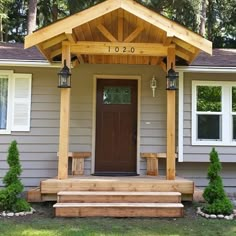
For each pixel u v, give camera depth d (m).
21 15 20.08
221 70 7.59
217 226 5.21
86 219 5.55
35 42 6.13
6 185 5.98
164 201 5.98
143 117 8.03
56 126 7.84
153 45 6.54
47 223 5.27
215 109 7.84
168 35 6.14
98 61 7.84
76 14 6.09
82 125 7.99
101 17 6.21
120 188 6.23
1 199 5.77
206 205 6.11
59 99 7.88
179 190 6.25
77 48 6.48
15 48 9.02
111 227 5.09
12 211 5.79
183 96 7.77
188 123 7.75
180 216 5.72
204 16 17.53
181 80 7.76
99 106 8.19
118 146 8.16
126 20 6.55
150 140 8.01
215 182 5.98
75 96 8.02
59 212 5.65
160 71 8.09
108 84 8.22
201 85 7.85
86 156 7.82
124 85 8.23
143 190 6.23
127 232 4.84
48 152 7.79
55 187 6.20
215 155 6.11
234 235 4.77
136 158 8.09
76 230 4.90
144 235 4.70
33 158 7.76
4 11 18.20
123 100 8.23
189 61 7.18
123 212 5.71
